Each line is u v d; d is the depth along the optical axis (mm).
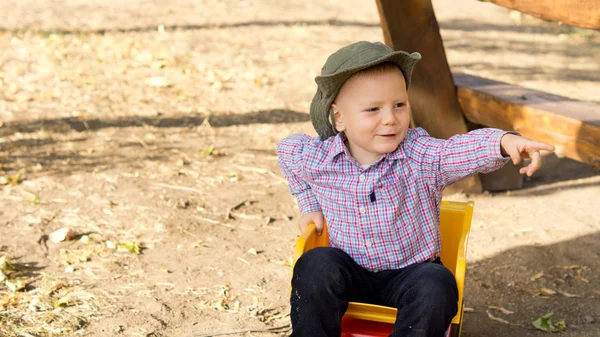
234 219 4250
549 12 3260
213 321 3135
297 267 2422
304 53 8250
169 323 3100
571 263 3770
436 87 4449
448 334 2395
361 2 11719
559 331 3109
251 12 10695
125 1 11500
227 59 7898
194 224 4148
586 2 3018
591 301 3379
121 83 6938
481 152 2318
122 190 4559
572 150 3605
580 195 4672
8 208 4246
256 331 3059
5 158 5016
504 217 4348
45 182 4637
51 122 5812
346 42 8812
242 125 5902
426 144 2496
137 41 8562
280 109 6320
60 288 3367
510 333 3105
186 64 7641
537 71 7566
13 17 9945
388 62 2439
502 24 10148
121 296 3320
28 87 6695
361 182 2521
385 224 2510
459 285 2363
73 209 4262
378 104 2406
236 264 3693
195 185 4703
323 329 2344
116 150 5250
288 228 4160
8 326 3006
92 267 3598
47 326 3027
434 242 2568
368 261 2555
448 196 4676
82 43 8406
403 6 4242
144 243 3889
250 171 4980
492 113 4168
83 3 11258
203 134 5668
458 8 11219
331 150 2602
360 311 2375
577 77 7320
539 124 3803
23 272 3506
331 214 2613
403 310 2275
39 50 8023
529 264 3762
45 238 3887
